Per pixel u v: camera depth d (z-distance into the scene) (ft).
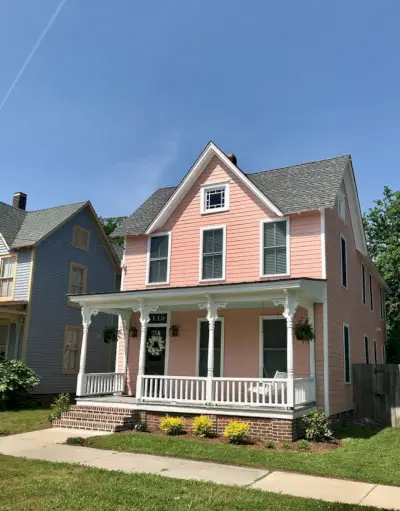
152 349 55.31
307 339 44.16
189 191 57.41
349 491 24.14
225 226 53.78
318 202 48.47
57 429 42.60
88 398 48.08
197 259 54.65
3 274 72.79
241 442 36.55
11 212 79.82
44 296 71.77
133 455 31.83
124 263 59.47
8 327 71.20
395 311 101.40
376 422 48.80
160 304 47.67
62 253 76.33
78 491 22.65
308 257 48.14
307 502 21.77
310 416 38.78
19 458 30.27
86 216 82.89
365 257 67.41
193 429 40.37
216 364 51.29
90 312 51.75
